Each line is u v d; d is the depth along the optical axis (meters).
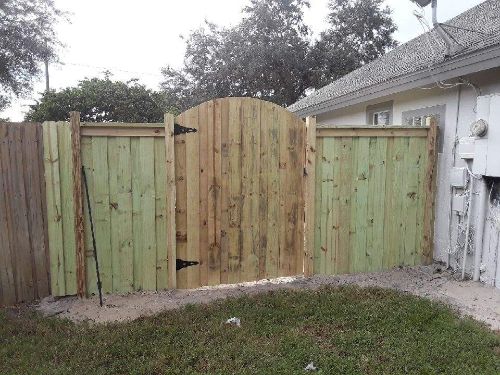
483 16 6.28
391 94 5.73
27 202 3.86
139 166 4.13
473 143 4.45
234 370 2.69
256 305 3.79
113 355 2.89
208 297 4.16
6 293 3.83
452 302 3.96
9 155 3.73
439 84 4.77
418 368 2.71
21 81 17.44
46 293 4.05
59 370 2.66
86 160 3.99
